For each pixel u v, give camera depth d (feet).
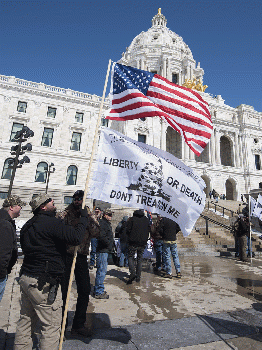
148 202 13.28
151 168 13.66
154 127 132.26
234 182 145.48
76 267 12.26
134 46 185.68
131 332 11.80
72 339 11.07
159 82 16.40
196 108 17.01
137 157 13.46
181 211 14.30
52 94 110.83
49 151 106.52
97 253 17.60
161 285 20.47
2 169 98.22
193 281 22.11
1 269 8.92
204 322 13.08
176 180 14.28
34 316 8.86
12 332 11.30
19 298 15.97
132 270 20.35
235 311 14.82
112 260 32.12
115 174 12.74
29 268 8.38
